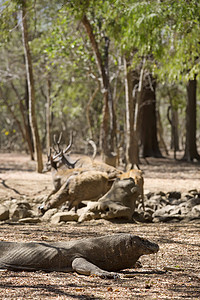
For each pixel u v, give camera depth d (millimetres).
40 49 28094
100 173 12867
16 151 60438
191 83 35062
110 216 11250
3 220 11969
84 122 62906
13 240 8570
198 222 11492
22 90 57469
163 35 13844
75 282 5730
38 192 17188
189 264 6957
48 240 8625
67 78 32656
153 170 27062
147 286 5523
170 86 37719
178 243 8656
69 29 25078
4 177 21844
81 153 48562
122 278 6023
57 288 5398
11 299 4902
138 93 25016
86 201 13078
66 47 24297
